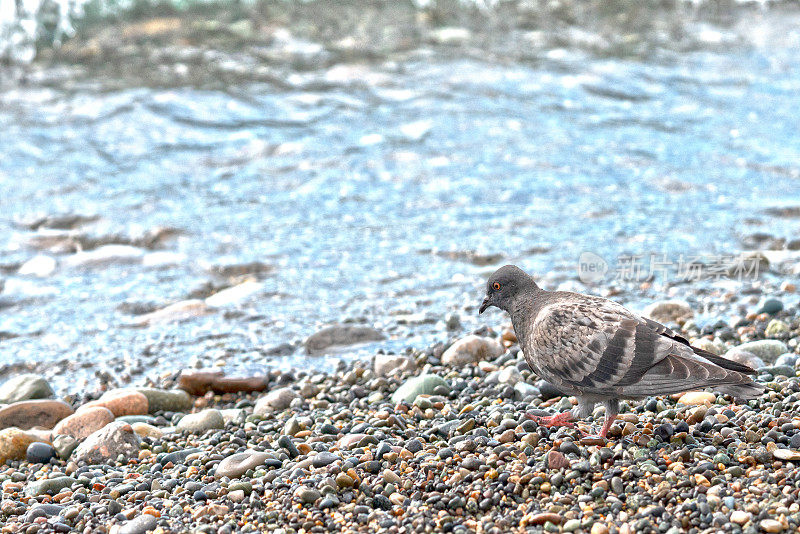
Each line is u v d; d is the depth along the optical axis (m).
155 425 10.39
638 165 19.00
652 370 7.72
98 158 20.38
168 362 12.12
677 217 16.42
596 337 7.98
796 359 10.21
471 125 21.47
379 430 9.21
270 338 12.69
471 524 7.30
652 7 30.14
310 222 17.03
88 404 10.59
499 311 13.19
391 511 7.59
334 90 23.91
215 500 8.09
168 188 18.81
